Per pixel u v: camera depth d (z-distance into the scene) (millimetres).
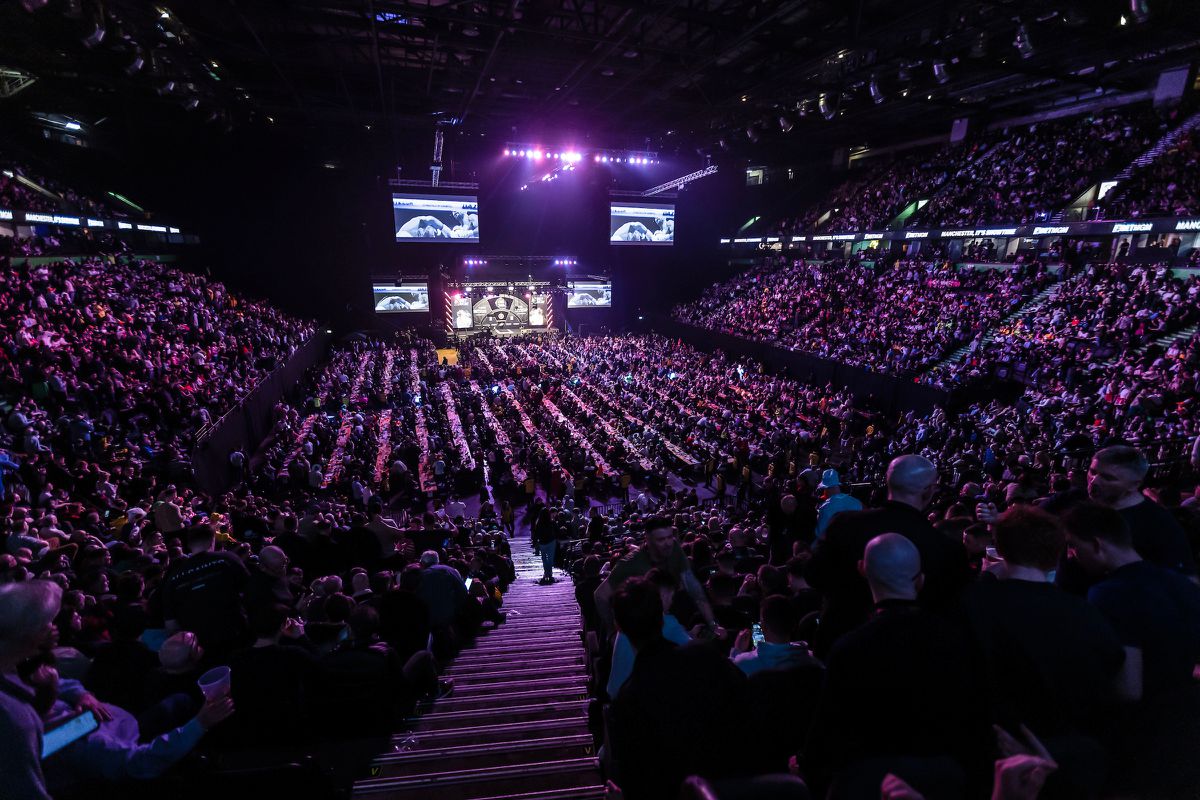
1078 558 2740
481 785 3996
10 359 15977
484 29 22359
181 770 2971
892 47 20438
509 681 6305
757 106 29422
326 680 4602
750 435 26656
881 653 2094
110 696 3770
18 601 2230
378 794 3953
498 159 49562
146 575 6637
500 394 34531
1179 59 26109
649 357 42906
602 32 20766
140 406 17891
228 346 27344
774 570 5102
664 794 2291
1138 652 2258
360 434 26797
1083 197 30344
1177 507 4961
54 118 35250
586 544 13203
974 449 19922
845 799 2041
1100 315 24156
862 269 39906
